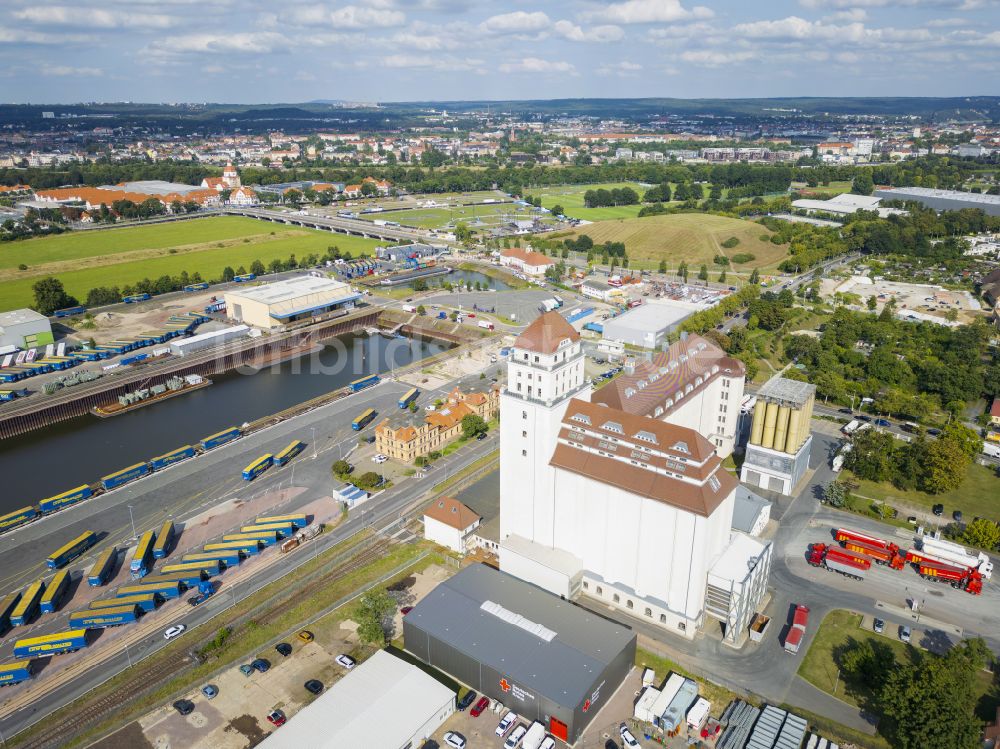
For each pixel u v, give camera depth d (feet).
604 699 425.69
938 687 385.09
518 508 550.77
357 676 426.92
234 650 468.75
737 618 469.98
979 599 520.42
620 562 505.66
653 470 476.95
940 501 651.66
